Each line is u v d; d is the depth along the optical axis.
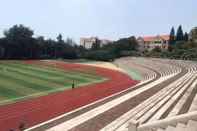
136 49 129.12
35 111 26.69
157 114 15.19
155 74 64.94
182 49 98.38
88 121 16.53
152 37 158.75
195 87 24.98
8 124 22.12
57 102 31.19
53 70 69.00
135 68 82.62
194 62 75.06
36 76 54.44
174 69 66.38
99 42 151.50
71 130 15.03
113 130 13.98
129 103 21.42
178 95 21.06
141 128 10.14
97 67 85.00
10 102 30.81
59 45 119.94
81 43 199.62
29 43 110.62
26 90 38.72
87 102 31.20
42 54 115.75
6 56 103.69
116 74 69.75
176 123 9.61
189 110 14.58
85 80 54.44
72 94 36.97
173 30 130.25
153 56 104.56
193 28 123.44
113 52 116.88
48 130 15.52
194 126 9.02
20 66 74.06
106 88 43.59
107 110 19.30
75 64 91.06
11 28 111.25
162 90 26.98
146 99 22.56
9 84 42.44
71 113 19.39
